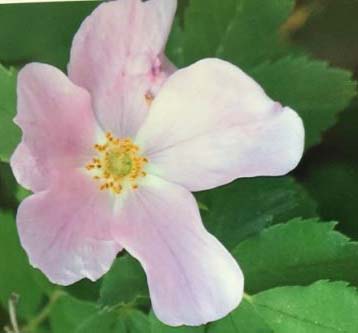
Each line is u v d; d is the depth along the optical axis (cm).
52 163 19
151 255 20
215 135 19
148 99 19
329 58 21
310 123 21
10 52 21
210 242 19
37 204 19
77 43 19
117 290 20
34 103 18
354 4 21
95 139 20
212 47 21
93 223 20
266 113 18
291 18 21
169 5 19
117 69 19
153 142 20
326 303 20
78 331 22
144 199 20
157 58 19
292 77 20
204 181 20
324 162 22
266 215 20
